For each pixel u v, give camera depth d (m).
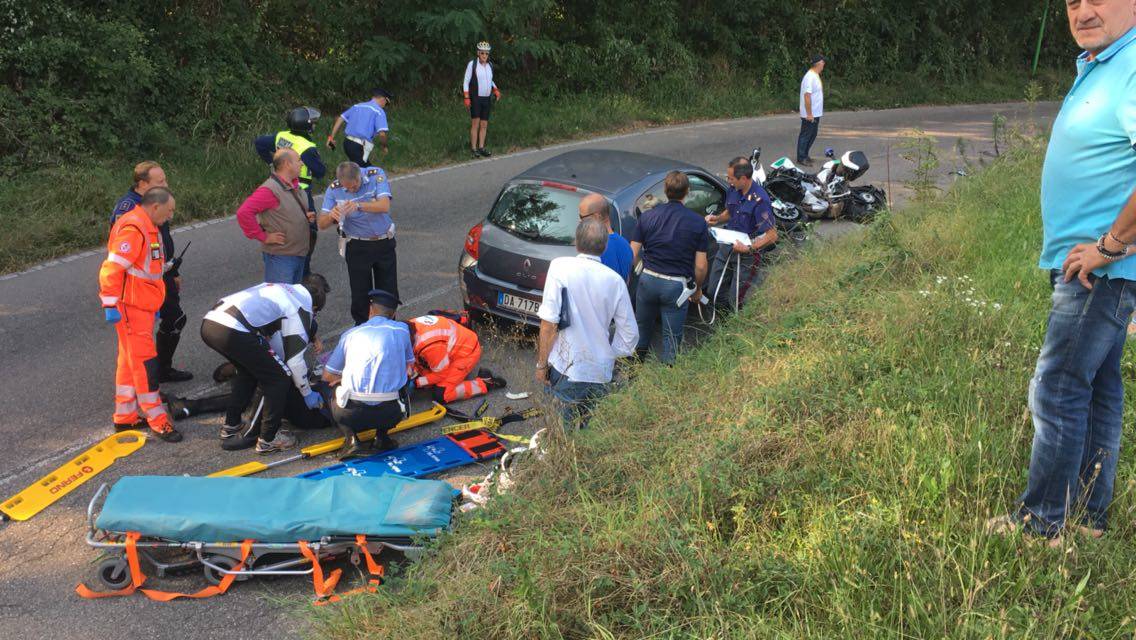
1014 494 3.99
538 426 6.14
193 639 3.99
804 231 9.75
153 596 4.25
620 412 5.37
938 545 3.65
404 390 5.71
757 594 3.61
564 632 3.57
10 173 11.34
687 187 6.38
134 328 5.63
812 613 3.50
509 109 18.14
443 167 14.77
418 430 6.14
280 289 5.70
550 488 4.52
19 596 4.24
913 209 10.03
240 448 5.77
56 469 5.38
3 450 5.59
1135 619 3.15
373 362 5.47
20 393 6.38
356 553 4.36
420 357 6.43
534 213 7.39
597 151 8.47
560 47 20.44
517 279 7.21
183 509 4.32
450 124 16.73
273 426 5.66
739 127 20.00
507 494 4.48
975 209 9.41
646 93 21.50
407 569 4.23
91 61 12.66
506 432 6.04
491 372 6.95
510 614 3.60
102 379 6.67
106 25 13.19
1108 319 3.23
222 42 15.15
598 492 4.55
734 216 7.75
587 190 7.33
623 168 7.86
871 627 3.21
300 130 8.41
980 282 6.84
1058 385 3.41
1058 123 3.25
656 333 7.80
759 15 25.09
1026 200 9.46
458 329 6.67
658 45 22.52
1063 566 3.41
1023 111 25.80
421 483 4.66
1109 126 3.03
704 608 3.48
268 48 16.19
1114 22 2.99
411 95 18.11
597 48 21.56
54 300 8.34
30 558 4.54
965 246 7.88
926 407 4.75
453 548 4.18
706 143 17.56
